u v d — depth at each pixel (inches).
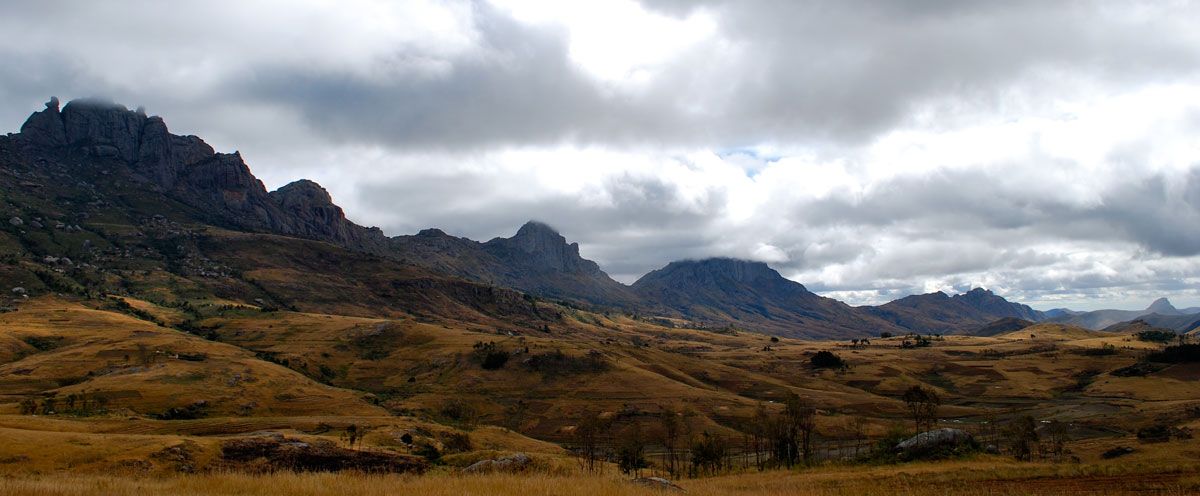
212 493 1227.2
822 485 2160.4
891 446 3189.0
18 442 3248.0
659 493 1547.7
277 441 3801.7
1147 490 1704.0
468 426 6983.3
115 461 3191.4
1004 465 2461.9
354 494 1251.2
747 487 2081.7
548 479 1576.0
